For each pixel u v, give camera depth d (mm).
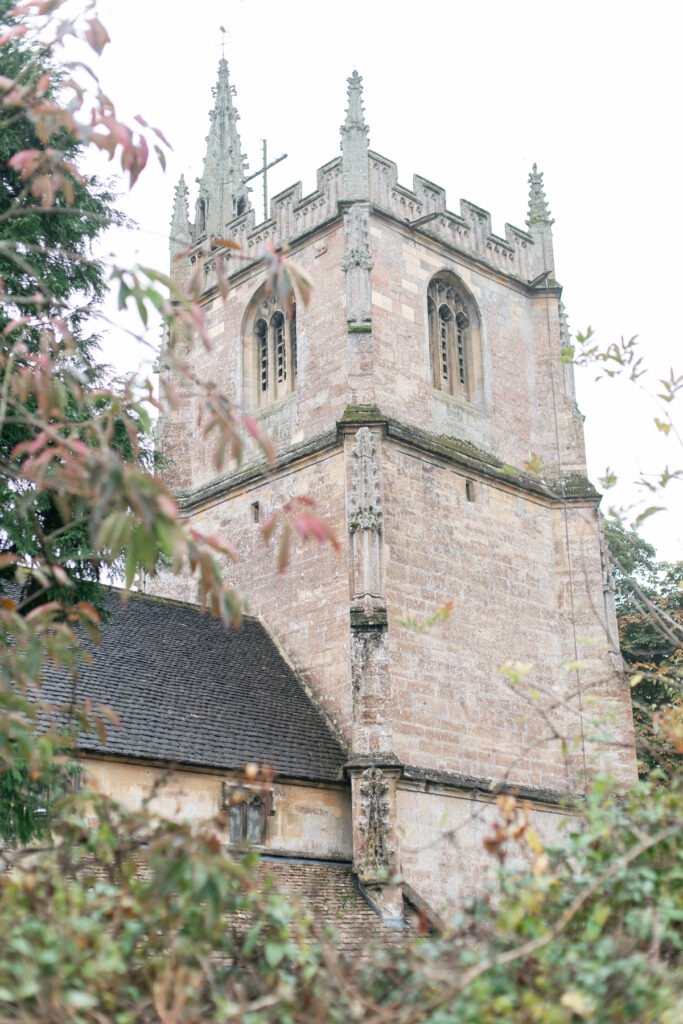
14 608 14422
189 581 44969
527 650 42281
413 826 35844
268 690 38125
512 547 43219
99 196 25938
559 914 11531
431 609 39406
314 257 43844
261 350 46219
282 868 33781
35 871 10984
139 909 10586
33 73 18156
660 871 11750
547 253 49094
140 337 12227
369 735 35812
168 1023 9438
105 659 34906
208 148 51125
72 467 11180
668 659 44094
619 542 57906
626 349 17266
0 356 15070
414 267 43906
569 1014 9688
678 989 10133
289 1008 10414
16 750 18516
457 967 10344
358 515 37938
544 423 47000
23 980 9219
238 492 44188
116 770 30891
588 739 14094
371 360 40625
